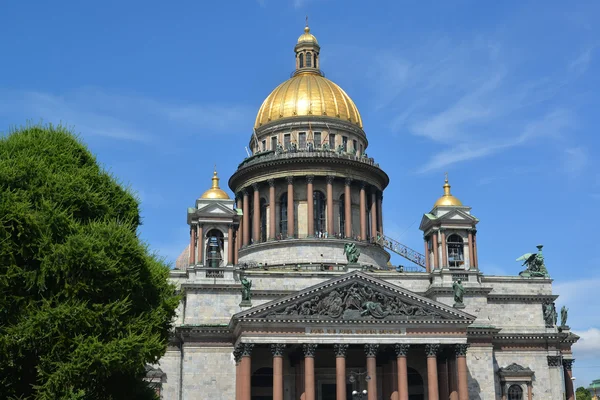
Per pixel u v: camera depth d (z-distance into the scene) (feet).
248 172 465.88
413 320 354.54
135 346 208.23
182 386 371.97
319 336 349.41
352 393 355.36
